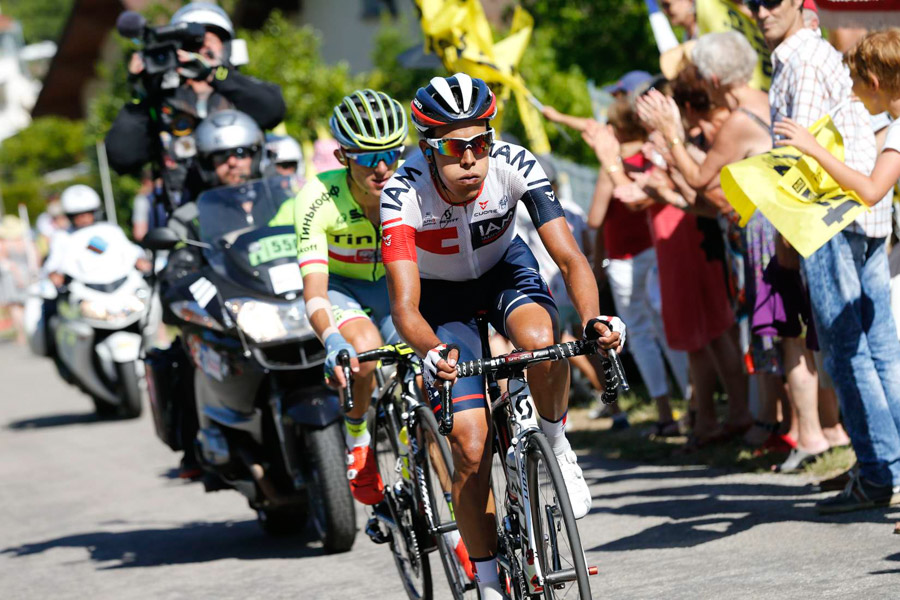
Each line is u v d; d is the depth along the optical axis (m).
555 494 12.42
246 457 22.31
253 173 24.14
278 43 60.94
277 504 22.62
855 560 16.09
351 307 18.89
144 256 44.50
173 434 24.64
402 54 38.12
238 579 20.70
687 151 24.08
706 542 18.41
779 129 16.81
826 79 19.19
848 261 18.30
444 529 15.79
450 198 14.05
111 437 41.44
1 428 46.97
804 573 15.84
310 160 40.78
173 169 27.03
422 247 14.55
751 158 17.53
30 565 23.89
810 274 18.47
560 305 29.47
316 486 21.66
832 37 21.06
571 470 13.88
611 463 26.42
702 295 25.45
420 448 16.55
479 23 32.03
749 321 22.36
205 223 23.27
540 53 54.31
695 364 25.92
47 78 134.62
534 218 14.30
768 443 24.17
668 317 25.59
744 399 26.00
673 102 22.81
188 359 23.50
